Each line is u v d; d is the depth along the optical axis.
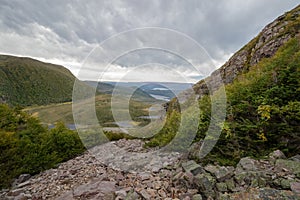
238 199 2.98
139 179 4.75
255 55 17.64
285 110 4.58
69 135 9.25
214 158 4.96
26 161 7.34
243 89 6.25
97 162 6.95
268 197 2.86
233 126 5.25
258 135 4.82
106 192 4.12
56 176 6.39
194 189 3.64
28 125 9.52
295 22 16.56
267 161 4.04
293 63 5.85
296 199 2.70
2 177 6.44
